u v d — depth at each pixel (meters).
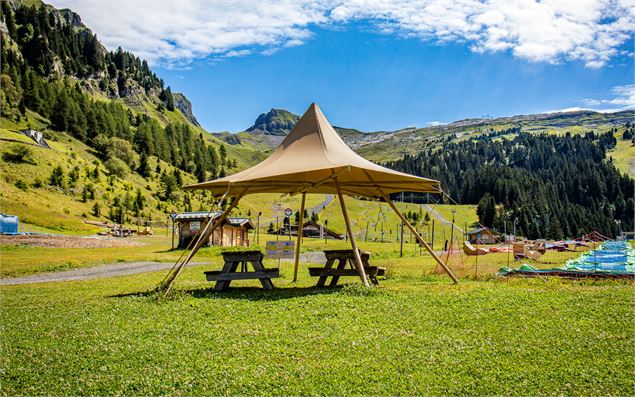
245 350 10.35
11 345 10.88
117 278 25.44
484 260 38.59
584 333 11.27
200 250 52.00
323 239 98.69
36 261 37.12
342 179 21.47
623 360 9.62
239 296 16.28
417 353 10.09
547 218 184.50
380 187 21.88
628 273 21.61
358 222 179.50
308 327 12.07
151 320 12.98
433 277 22.61
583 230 186.25
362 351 10.23
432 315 13.05
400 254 51.38
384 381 8.72
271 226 143.75
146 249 63.78
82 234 96.75
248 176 18.34
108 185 163.88
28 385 8.66
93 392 8.34
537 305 14.05
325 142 20.08
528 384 8.55
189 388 8.50
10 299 17.42
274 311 13.77
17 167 134.38
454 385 8.53
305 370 9.23
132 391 8.38
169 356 10.03
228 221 72.31
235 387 8.52
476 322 12.28
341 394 8.23
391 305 14.27
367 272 19.02
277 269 17.77
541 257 42.00
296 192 23.33
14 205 103.69
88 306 15.19
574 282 19.78
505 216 186.62
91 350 10.44
